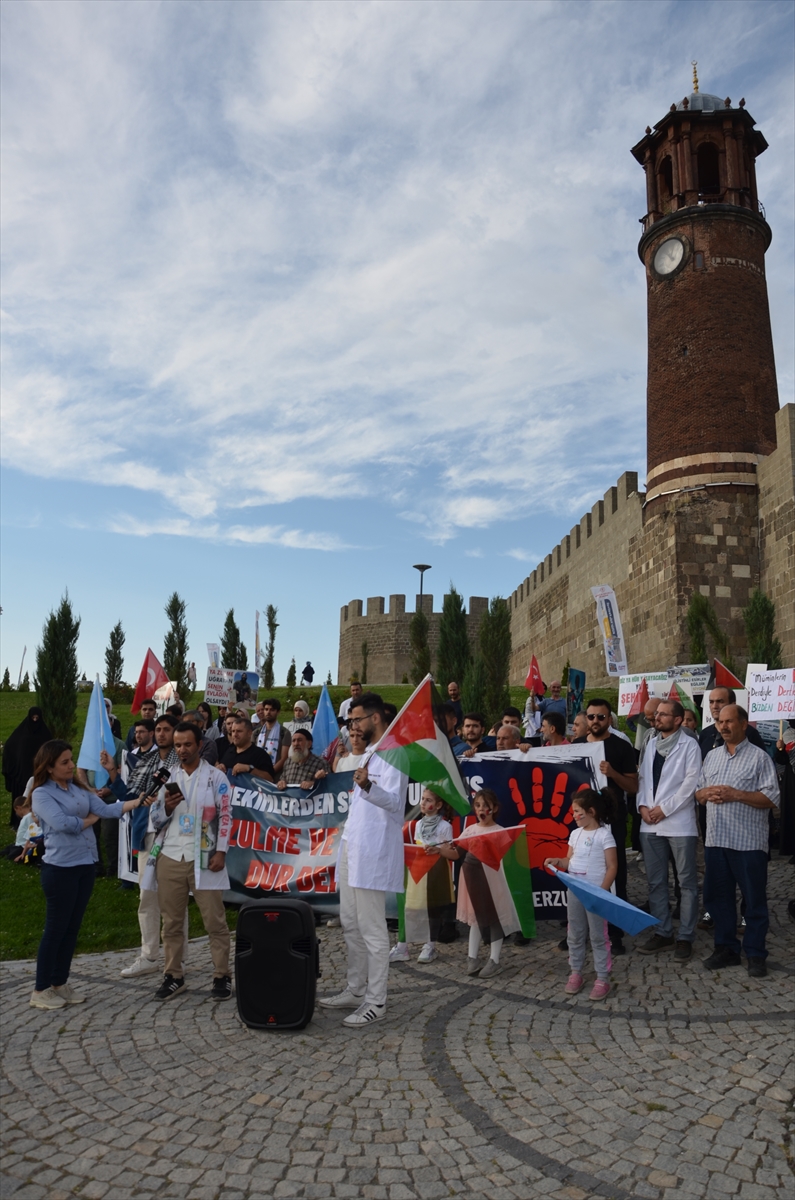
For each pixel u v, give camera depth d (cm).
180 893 711
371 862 670
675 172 3291
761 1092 507
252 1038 612
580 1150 446
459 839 821
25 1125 480
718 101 3372
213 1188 414
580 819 755
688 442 3105
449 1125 475
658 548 3145
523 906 808
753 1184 413
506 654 2114
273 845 973
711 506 3020
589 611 4003
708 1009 655
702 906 989
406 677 2308
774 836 1262
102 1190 413
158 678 1522
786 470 2834
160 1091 522
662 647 3098
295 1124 478
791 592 2788
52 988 689
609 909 657
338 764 1025
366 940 663
